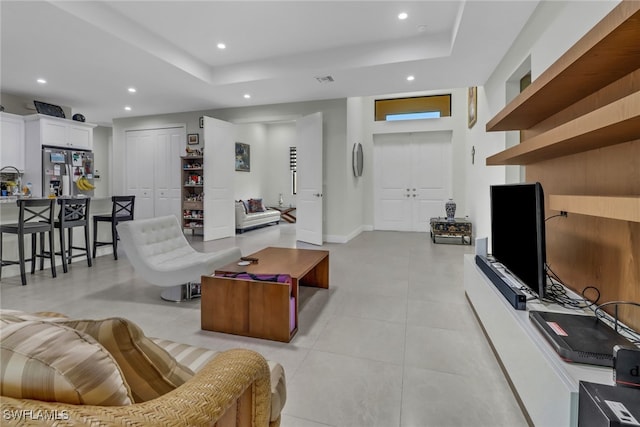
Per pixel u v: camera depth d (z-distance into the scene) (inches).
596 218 63.8
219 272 91.6
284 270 95.9
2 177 203.6
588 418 34.8
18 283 130.0
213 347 79.6
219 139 239.8
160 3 120.1
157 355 28.9
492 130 98.7
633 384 36.5
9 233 134.0
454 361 72.6
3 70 163.2
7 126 203.6
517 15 110.7
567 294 69.1
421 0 117.6
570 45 81.8
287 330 81.7
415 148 285.7
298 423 53.8
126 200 177.5
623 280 55.6
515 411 56.2
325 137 226.4
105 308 104.3
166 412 23.0
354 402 59.0
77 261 168.4
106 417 19.5
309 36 146.3
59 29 120.1
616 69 52.3
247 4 120.6
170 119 262.8
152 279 107.8
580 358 43.4
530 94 65.7
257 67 175.5
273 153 398.0
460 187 268.4
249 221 289.6
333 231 227.6
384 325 91.5
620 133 46.2
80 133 236.2
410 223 288.7
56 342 20.8
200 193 258.5
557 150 65.4
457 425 53.2
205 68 178.7
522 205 69.7
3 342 20.5
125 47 135.6
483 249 99.7
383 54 152.2
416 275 141.9
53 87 191.3
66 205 146.9
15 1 102.5
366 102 286.8
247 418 34.2
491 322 76.4
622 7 37.3
